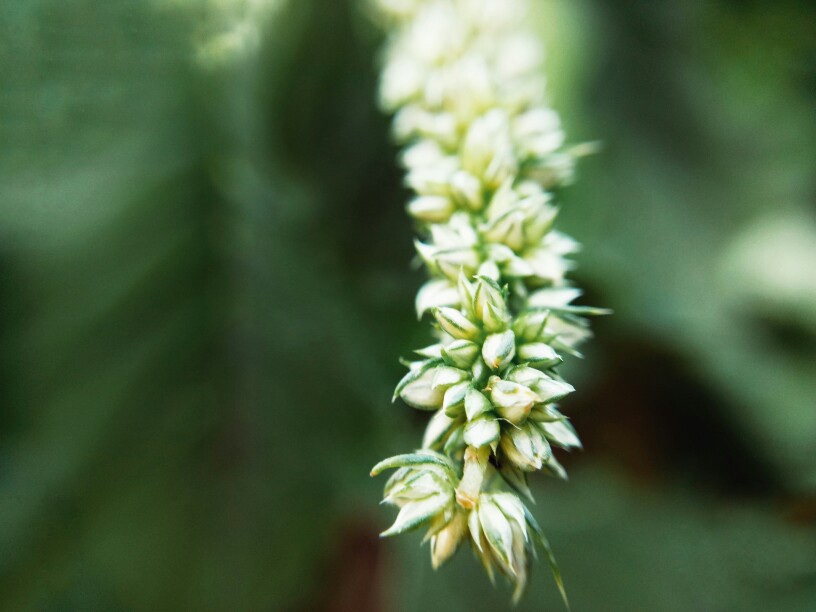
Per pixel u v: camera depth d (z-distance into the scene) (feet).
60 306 0.34
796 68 0.46
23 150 0.31
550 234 0.22
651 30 0.45
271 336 0.37
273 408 0.37
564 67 0.38
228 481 0.36
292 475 0.37
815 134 0.46
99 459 0.35
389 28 0.35
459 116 0.26
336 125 0.38
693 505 0.44
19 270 0.33
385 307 0.39
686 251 0.42
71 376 0.34
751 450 0.43
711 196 0.45
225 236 0.35
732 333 0.42
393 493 0.17
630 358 0.42
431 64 0.29
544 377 0.18
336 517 0.38
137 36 0.31
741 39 0.46
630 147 0.43
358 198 0.39
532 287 0.22
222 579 0.36
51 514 0.34
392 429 0.38
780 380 0.42
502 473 0.18
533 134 0.25
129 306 0.34
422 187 0.24
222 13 0.32
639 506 0.44
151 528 0.35
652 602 0.43
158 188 0.33
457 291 0.20
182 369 0.35
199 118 0.33
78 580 0.35
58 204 0.32
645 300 0.41
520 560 0.17
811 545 0.43
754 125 0.45
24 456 0.34
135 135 0.32
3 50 0.30
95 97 0.31
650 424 0.44
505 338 0.18
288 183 0.38
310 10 0.35
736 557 0.43
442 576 0.43
